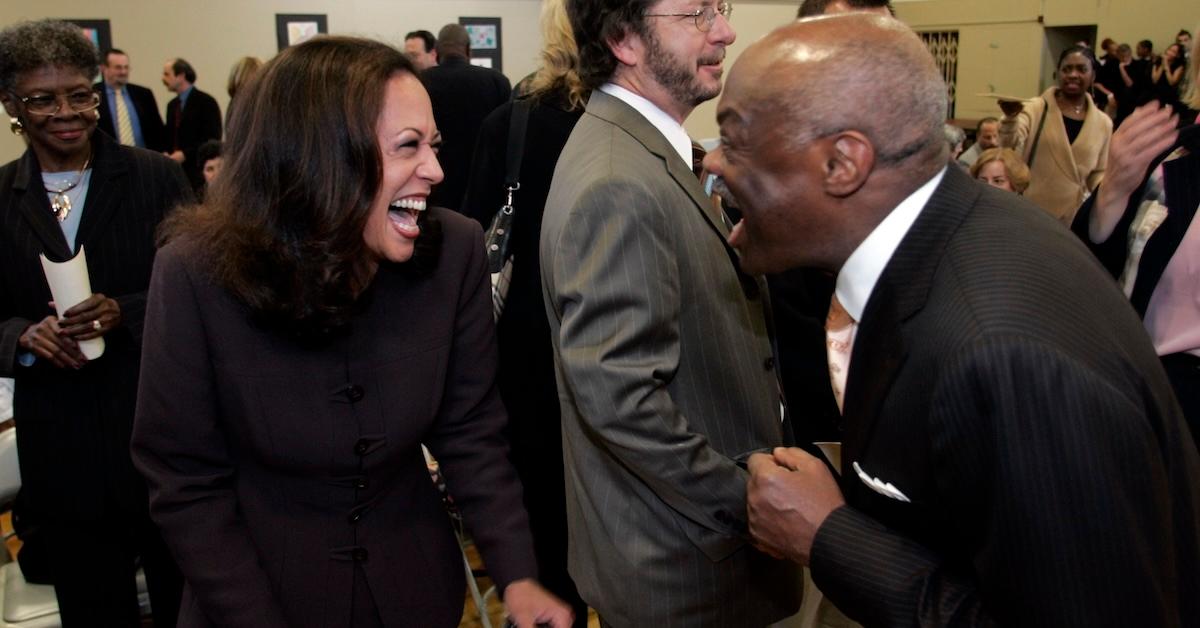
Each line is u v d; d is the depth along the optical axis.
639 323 1.17
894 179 0.84
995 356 0.72
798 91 0.83
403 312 1.19
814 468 1.00
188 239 1.11
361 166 1.04
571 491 1.49
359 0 7.54
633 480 1.35
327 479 1.16
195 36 7.18
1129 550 0.70
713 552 1.30
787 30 0.89
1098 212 1.76
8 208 1.81
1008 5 7.43
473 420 1.31
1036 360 0.71
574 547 1.50
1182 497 0.81
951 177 0.87
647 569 1.33
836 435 1.83
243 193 1.07
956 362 0.74
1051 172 4.17
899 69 0.82
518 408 1.86
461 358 1.28
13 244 1.80
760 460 1.03
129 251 1.86
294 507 1.17
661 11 1.27
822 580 0.93
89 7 6.86
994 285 0.77
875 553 0.88
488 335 1.31
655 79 1.32
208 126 6.55
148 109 6.49
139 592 2.25
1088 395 0.70
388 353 1.17
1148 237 1.68
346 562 1.18
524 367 1.84
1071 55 4.12
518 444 1.88
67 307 1.71
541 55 1.90
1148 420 0.74
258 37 7.35
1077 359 0.71
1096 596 0.70
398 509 1.23
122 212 1.85
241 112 1.09
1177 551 0.81
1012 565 0.73
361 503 1.19
